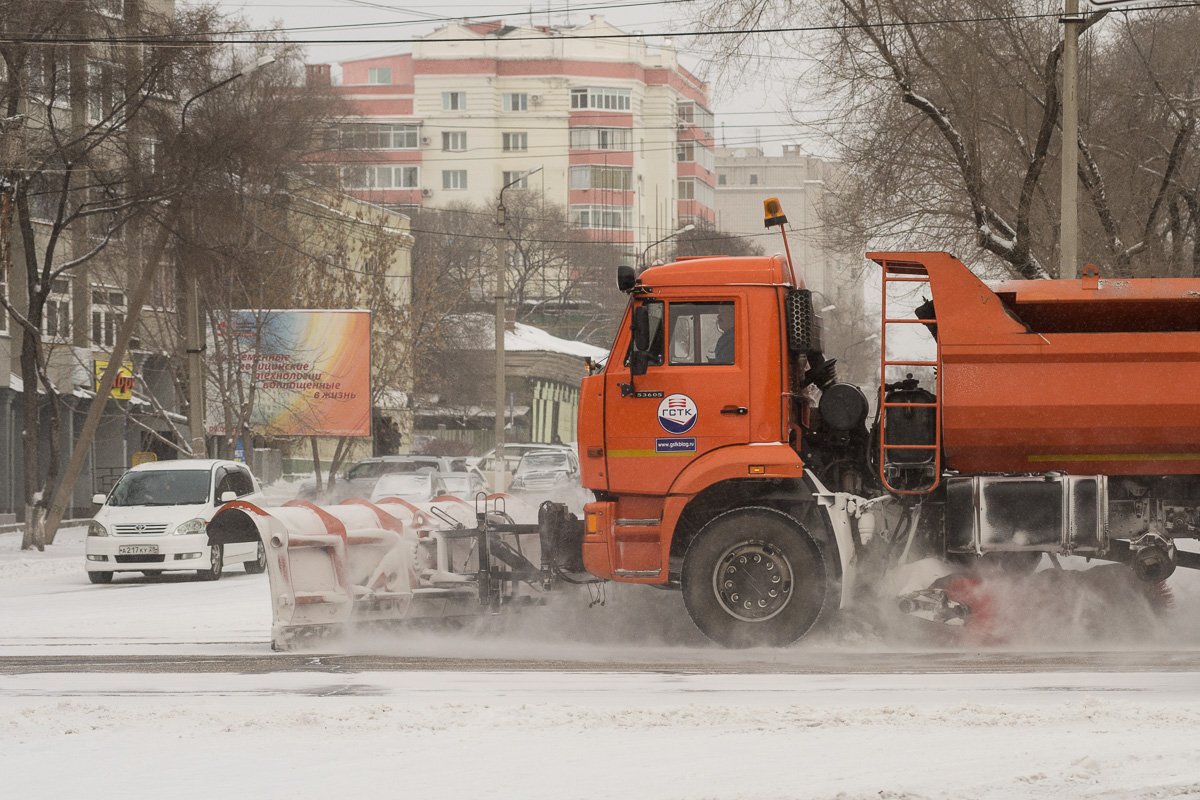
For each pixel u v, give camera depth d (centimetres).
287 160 6825
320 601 1758
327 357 6431
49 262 4806
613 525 1734
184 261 4862
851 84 3875
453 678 1505
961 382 1667
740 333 1717
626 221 17962
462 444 10206
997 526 1650
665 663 1608
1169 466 1662
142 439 7444
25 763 1094
